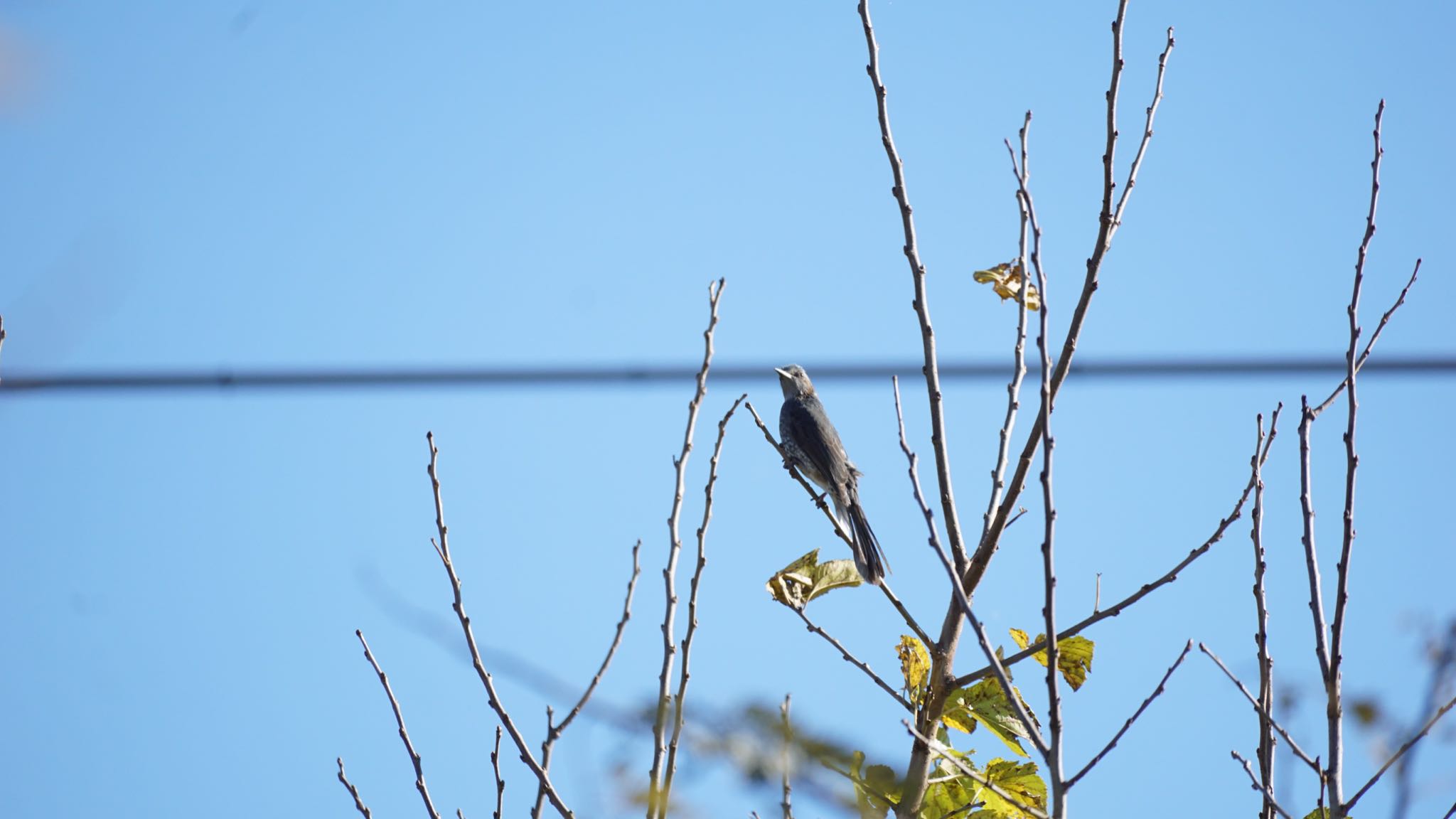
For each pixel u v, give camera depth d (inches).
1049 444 324.2
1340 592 349.1
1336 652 343.6
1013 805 417.7
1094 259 412.2
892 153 423.5
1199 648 346.3
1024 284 402.9
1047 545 318.3
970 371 411.8
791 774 285.3
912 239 414.9
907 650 440.5
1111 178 416.5
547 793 335.3
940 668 420.2
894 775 409.4
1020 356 405.7
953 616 420.5
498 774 342.3
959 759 427.8
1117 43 425.1
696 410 371.6
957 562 416.2
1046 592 316.5
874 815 367.2
